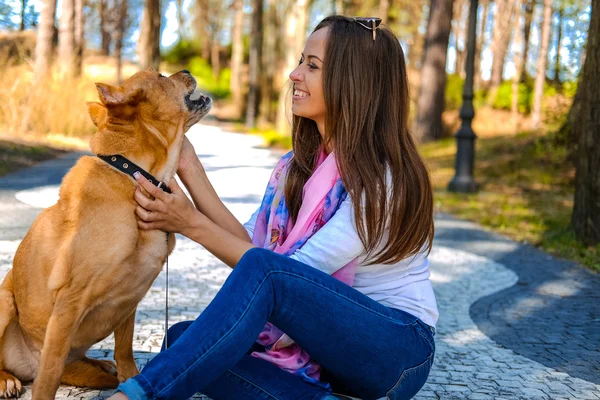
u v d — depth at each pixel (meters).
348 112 2.49
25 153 13.73
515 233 8.86
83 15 29.28
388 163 2.47
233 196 10.13
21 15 25.06
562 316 5.05
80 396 2.96
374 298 2.51
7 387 2.83
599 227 7.71
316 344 2.28
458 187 12.59
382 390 2.38
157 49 29.50
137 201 2.59
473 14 12.28
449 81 30.91
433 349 2.51
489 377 3.61
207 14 53.38
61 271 2.56
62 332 2.55
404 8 32.62
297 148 2.78
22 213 7.82
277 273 2.19
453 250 7.71
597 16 7.35
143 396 2.02
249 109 32.97
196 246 6.98
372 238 2.39
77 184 2.66
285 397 2.30
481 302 5.42
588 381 3.61
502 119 27.78
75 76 18.94
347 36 2.55
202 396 3.08
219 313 2.13
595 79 7.51
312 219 2.52
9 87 16.44
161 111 2.74
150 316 4.36
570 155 13.26
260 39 36.19
